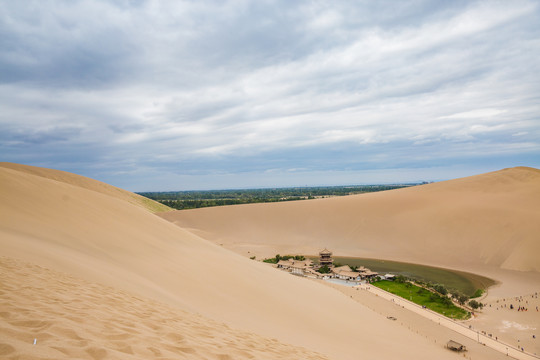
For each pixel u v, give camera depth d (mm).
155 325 5629
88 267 11570
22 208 17297
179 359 4012
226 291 16781
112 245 17344
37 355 2861
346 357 11203
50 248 12523
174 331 5535
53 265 10000
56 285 6902
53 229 16172
